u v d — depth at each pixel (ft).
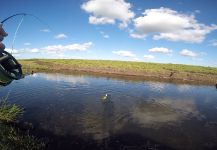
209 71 243.81
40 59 304.30
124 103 97.91
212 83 195.62
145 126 70.85
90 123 69.62
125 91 124.98
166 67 252.42
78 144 54.39
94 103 94.02
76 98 100.78
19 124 62.59
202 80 207.21
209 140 63.41
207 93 137.28
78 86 131.95
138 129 67.82
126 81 167.43
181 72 223.10
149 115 82.64
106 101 98.78
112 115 79.36
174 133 66.95
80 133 61.16
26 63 250.16
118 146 55.47
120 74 223.10
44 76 171.01
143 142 58.95
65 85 132.77
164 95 121.19
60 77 169.99
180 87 155.02
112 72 229.45
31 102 88.89
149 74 220.02
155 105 98.17
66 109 82.58
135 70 227.20
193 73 222.28
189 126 73.67
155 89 138.10
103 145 55.21
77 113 78.69
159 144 58.59
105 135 61.21
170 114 86.07
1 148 41.45
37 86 123.85
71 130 62.64
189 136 65.36
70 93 110.52
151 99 109.29
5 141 45.29
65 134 59.41
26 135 55.06
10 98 93.20
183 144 59.88
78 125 67.05
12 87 117.08
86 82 150.00
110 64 255.91
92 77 182.19
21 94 101.60
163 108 94.17
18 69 13.52
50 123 66.59
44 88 119.14
